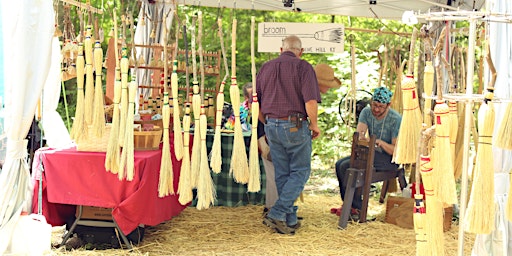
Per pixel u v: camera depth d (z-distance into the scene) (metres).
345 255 5.48
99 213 5.41
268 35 7.45
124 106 4.99
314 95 5.87
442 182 3.49
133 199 5.11
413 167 7.25
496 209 4.39
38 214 5.13
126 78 5.00
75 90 11.27
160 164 5.48
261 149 6.77
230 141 7.16
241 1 8.00
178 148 5.09
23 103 4.57
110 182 5.15
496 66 4.35
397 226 6.46
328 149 11.63
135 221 5.20
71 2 5.39
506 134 3.72
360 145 6.49
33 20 4.54
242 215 6.82
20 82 4.52
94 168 5.15
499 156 4.37
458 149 6.22
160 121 6.12
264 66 6.06
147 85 7.81
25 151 4.75
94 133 5.01
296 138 5.91
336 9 8.54
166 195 5.17
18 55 4.50
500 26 4.34
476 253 4.45
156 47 6.78
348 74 12.04
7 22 4.49
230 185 7.24
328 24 7.40
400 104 7.69
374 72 11.60
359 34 12.75
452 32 7.39
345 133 11.69
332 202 7.83
